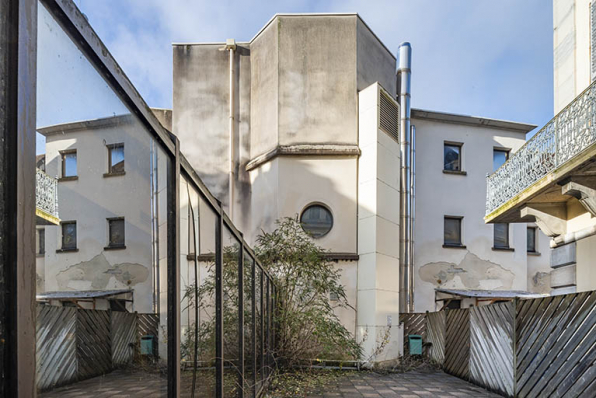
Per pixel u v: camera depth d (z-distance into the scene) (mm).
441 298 12969
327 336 8023
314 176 10758
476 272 13375
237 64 12188
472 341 8023
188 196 2414
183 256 2258
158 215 1910
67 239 1126
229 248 3611
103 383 1339
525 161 7609
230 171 11688
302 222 9891
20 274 910
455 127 13938
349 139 10883
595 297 4828
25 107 937
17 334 892
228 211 11570
